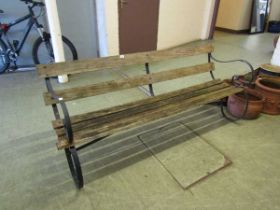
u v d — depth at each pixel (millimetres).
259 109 2240
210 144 1937
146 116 1601
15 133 1986
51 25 2584
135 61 1863
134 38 3916
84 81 3053
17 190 1461
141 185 1522
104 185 1513
